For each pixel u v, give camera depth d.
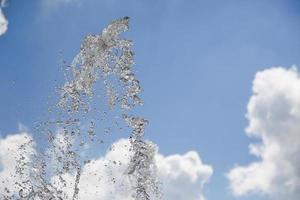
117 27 14.06
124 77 14.05
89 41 14.18
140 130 13.97
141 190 13.77
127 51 14.05
